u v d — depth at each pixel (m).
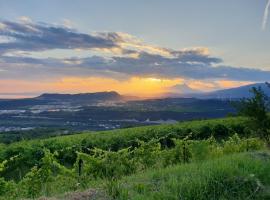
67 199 7.27
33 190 9.67
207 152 12.89
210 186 7.46
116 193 7.28
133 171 11.05
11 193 9.46
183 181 7.51
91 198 7.24
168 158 12.82
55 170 11.34
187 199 7.02
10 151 22.45
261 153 11.16
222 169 8.10
